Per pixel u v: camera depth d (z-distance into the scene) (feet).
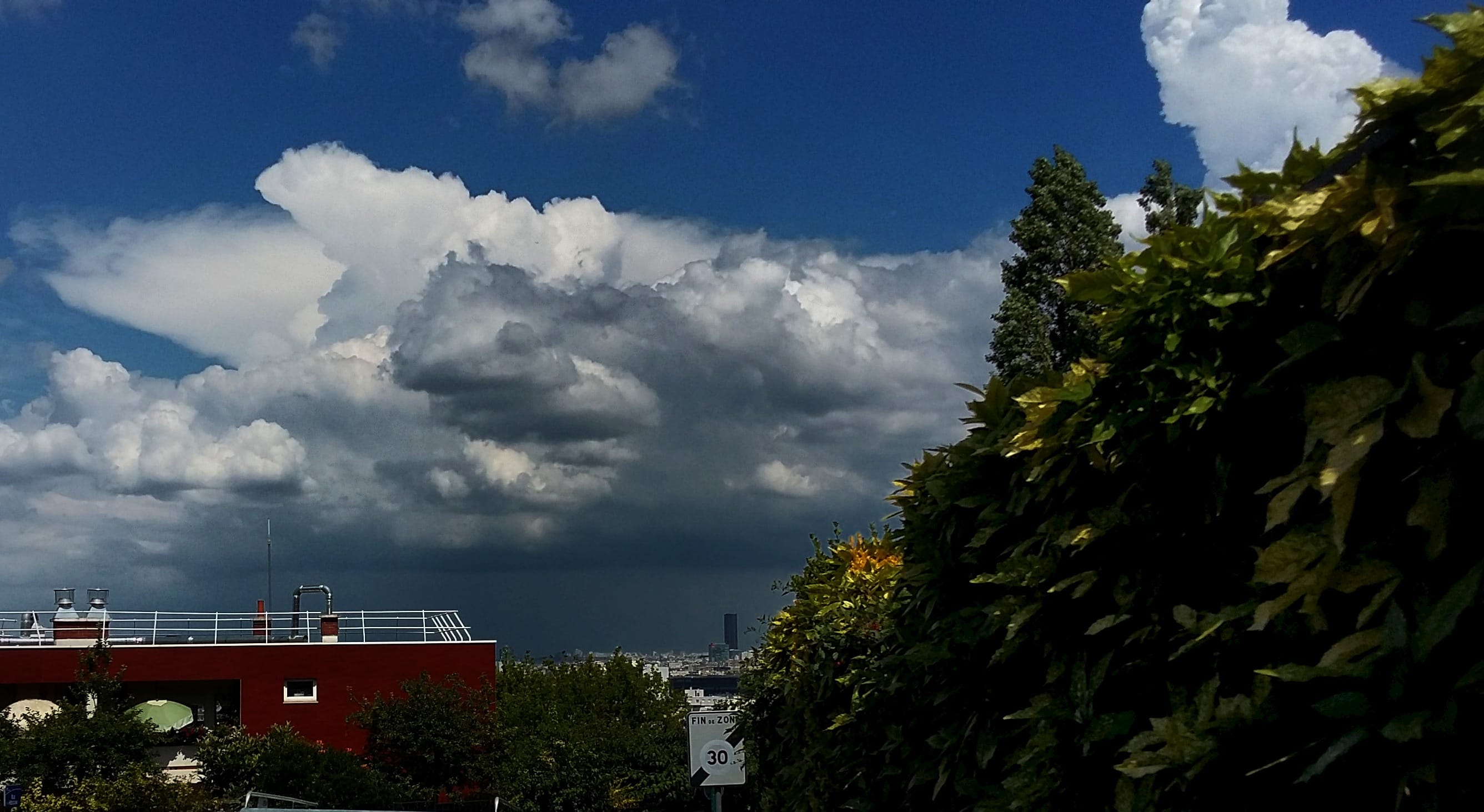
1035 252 76.84
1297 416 9.31
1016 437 13.38
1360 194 8.28
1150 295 11.05
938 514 16.99
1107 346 12.25
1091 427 12.19
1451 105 7.74
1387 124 8.07
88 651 105.60
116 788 94.27
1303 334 8.75
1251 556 10.23
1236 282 10.13
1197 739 9.43
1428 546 7.58
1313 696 8.83
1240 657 10.05
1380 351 8.46
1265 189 10.25
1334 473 7.88
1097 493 12.59
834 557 32.63
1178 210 77.97
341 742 132.87
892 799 21.08
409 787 120.37
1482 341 7.68
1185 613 10.16
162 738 103.40
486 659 139.23
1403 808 7.93
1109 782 12.01
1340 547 7.95
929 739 16.92
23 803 92.17
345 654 134.51
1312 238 8.77
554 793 127.75
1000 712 15.07
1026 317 73.61
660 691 158.40
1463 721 7.54
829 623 27.84
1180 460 10.97
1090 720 11.93
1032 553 14.01
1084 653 12.23
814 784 27.43
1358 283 8.24
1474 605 7.50
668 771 132.87
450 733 124.47
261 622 137.90
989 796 14.65
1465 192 7.55
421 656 137.08
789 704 32.04
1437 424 7.48
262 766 102.83
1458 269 7.92
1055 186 77.82
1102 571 12.09
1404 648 7.72
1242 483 10.18
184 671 128.77
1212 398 10.10
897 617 20.04
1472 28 7.44
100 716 99.40
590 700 151.74
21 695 125.59
